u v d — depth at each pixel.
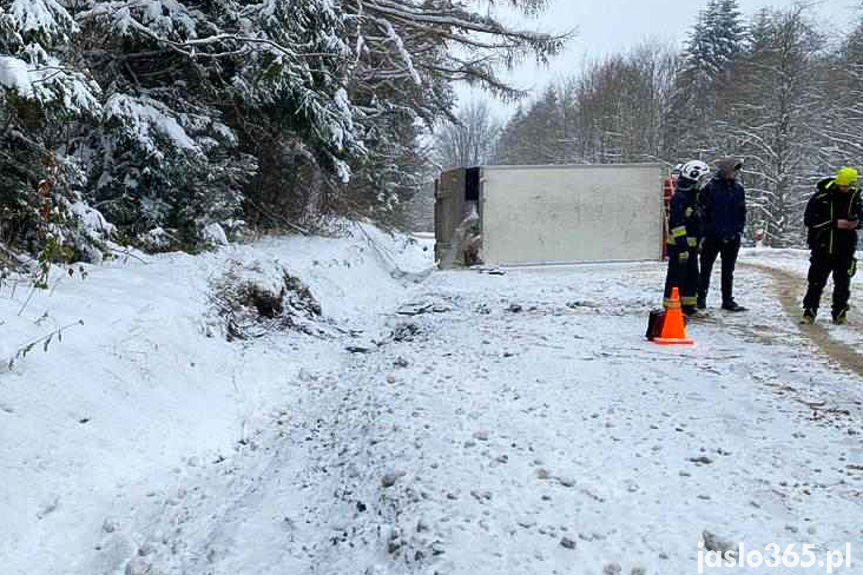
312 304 9.41
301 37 11.27
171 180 9.48
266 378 6.66
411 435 4.59
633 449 4.29
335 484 4.19
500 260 14.93
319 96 11.93
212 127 10.73
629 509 3.49
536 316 9.03
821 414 4.90
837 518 3.39
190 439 5.01
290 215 15.05
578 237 15.13
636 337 7.49
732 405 5.12
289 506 3.97
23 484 3.74
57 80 6.50
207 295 7.61
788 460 4.11
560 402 5.26
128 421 4.77
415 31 18.52
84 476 4.09
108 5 8.84
